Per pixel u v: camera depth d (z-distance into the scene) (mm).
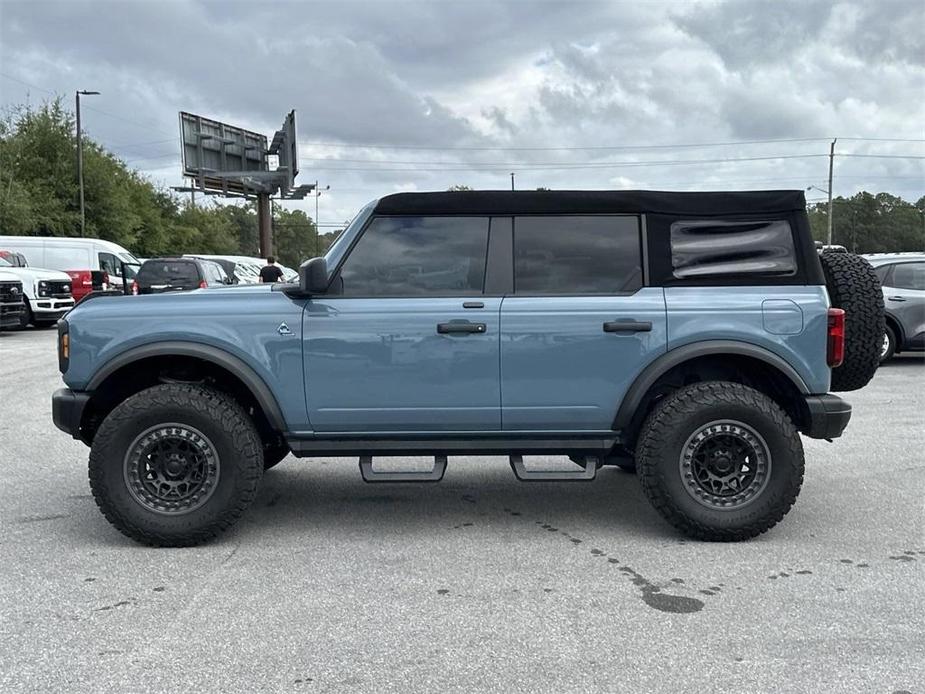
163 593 3973
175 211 70562
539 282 4719
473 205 4727
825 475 6227
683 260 4734
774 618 3652
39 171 42531
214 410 4578
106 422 4594
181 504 4625
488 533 4938
